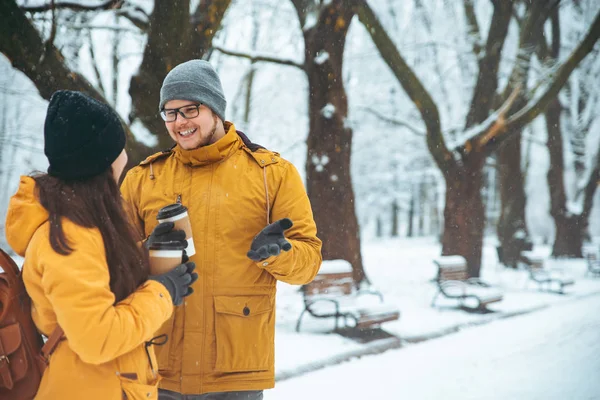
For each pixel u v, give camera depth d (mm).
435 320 7105
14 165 14453
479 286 8523
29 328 1413
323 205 8117
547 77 10477
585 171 19344
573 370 4785
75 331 1236
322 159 8133
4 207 16375
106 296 1286
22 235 1343
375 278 12227
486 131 10523
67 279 1240
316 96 8172
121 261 1405
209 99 2004
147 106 5301
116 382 1396
